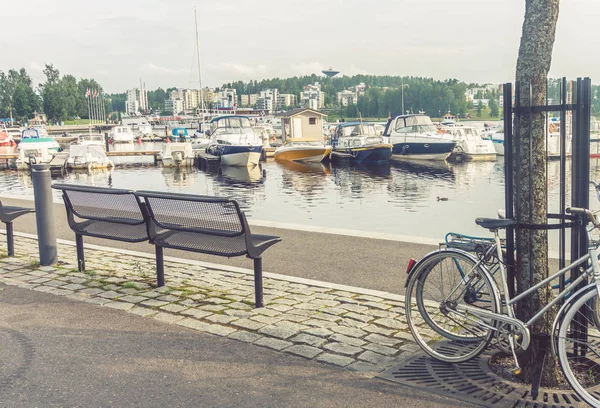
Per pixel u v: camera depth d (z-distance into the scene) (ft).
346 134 160.97
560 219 13.37
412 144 152.66
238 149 142.72
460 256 14.05
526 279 13.48
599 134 61.62
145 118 442.50
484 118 604.90
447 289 14.67
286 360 14.49
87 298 19.85
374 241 28.27
